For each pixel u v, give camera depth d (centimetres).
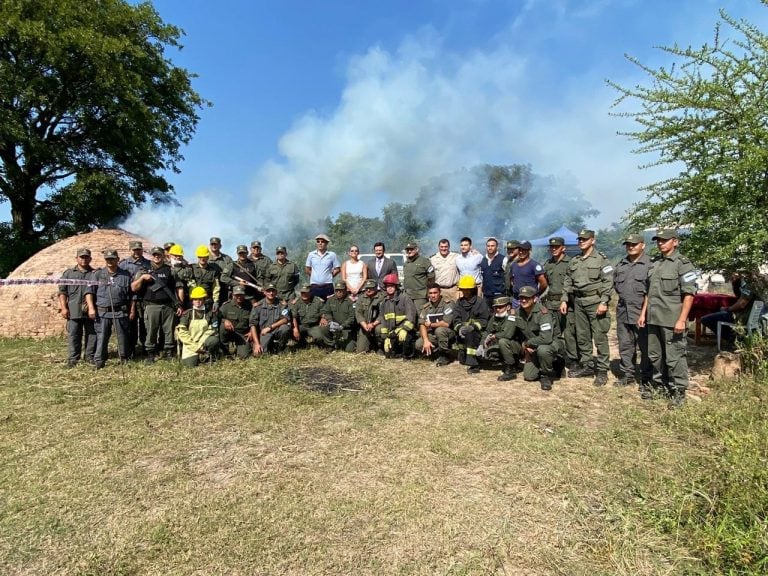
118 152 1984
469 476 394
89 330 761
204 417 525
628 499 353
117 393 604
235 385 634
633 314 591
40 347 909
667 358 533
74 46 1669
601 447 438
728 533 297
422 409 543
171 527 330
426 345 750
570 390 606
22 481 394
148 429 495
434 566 291
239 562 296
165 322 769
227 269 884
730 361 609
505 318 659
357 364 741
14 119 1666
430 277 841
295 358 771
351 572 287
